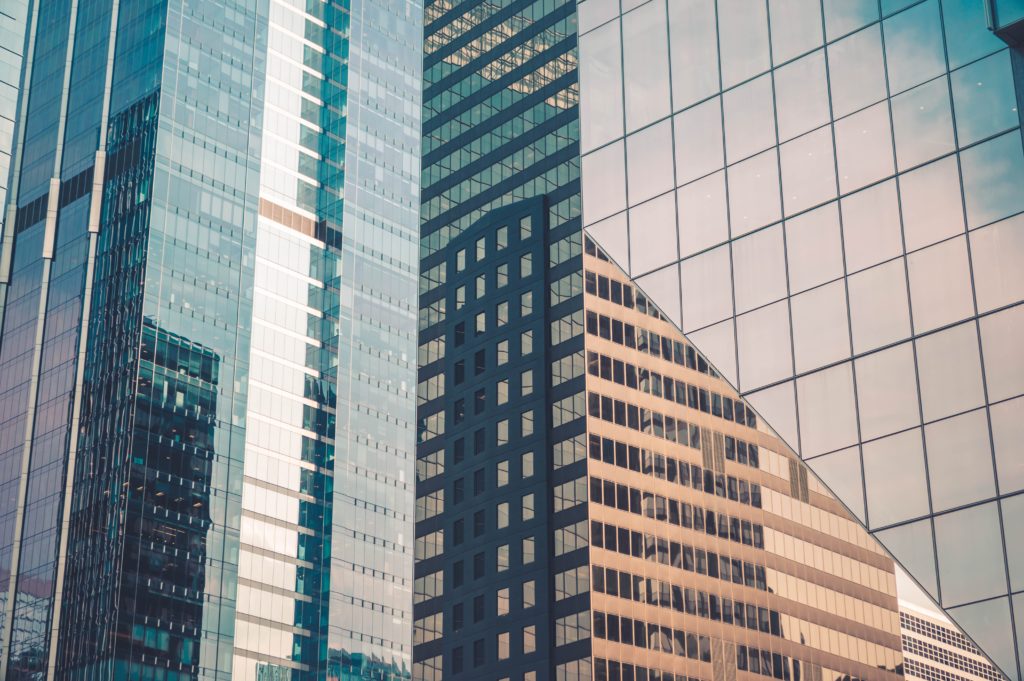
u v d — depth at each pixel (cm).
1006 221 4006
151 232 18012
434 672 10838
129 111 19288
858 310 4338
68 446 17812
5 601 17588
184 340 18000
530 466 11012
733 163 4941
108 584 16450
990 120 4131
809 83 4744
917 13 4444
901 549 3994
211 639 17162
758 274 4709
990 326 3962
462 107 12794
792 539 12531
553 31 12188
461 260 12212
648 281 5125
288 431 19350
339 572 19300
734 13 5119
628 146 5412
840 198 4506
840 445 4256
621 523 11006
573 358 11319
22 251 19800
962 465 3912
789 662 11800
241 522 18175
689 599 11262
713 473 12119
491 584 10812
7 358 19238
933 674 15812
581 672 10175
